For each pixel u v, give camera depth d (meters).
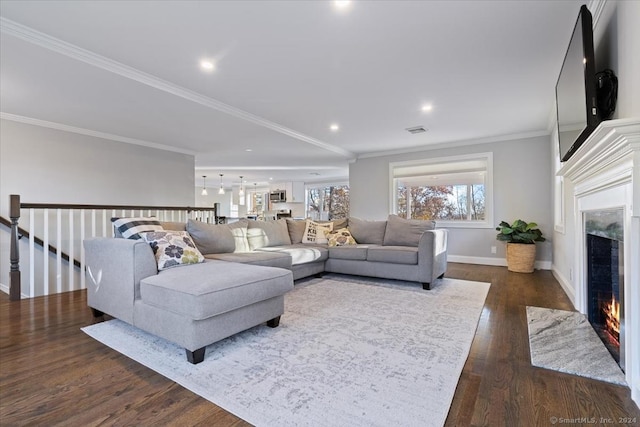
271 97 3.54
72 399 1.51
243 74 2.95
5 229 4.00
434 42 2.43
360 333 2.30
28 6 1.97
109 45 2.44
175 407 1.45
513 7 2.03
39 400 1.50
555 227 4.42
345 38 2.37
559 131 2.76
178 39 2.36
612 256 1.96
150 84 3.02
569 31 2.29
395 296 3.33
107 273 2.47
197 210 5.38
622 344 1.73
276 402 1.47
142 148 5.39
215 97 3.54
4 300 3.32
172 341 1.95
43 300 3.29
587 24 1.79
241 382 1.65
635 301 1.53
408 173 6.40
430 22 2.18
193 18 2.11
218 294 1.91
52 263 4.35
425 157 6.11
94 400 1.50
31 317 2.71
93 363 1.87
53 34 2.28
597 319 2.35
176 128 4.54
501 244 5.39
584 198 2.51
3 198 3.97
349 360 1.88
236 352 2.00
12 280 3.26
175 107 3.64
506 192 5.32
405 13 2.08
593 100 1.76
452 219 6.01
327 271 4.46
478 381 1.66
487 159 5.48
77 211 4.61
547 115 4.21
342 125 4.67
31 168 4.19
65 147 4.49
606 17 1.97
